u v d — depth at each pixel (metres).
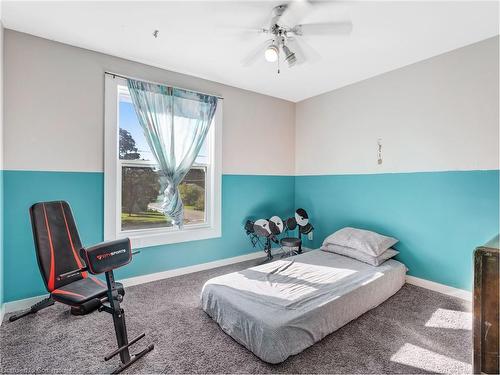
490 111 2.29
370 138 3.22
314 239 3.97
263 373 1.51
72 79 2.44
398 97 2.94
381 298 2.36
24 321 2.03
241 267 3.36
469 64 2.40
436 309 2.25
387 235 3.06
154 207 2.99
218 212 3.37
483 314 0.71
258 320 1.66
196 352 1.69
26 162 2.24
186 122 3.05
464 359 1.61
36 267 2.29
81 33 2.24
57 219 1.91
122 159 2.78
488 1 1.80
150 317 2.12
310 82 3.37
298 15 1.97
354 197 3.42
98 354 1.66
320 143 3.85
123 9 1.92
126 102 2.81
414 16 1.98
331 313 1.88
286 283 2.20
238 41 2.37
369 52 2.56
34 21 2.06
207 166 3.39
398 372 1.51
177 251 3.08
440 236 2.62
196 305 2.33
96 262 1.43
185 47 2.47
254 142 3.75
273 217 3.63
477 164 2.37
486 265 0.71
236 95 3.54
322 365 1.57
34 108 2.27
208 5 1.87
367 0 1.80
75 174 2.46
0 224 2.02
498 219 2.26
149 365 1.57
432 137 2.67
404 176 2.90
